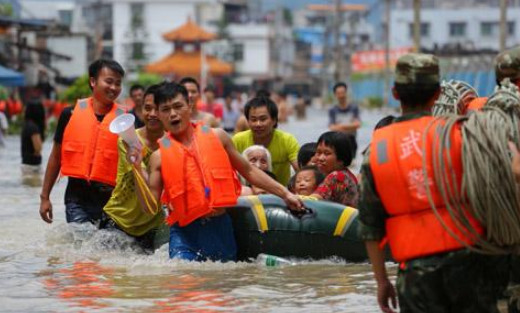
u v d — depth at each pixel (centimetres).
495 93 1118
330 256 1705
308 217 1703
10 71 7844
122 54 19875
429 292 1009
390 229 1031
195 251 1683
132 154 1672
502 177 1002
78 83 7900
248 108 2122
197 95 2548
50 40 13412
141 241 1880
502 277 1059
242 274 1595
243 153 1967
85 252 1845
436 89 1050
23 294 1453
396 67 1063
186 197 1652
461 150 1010
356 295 1431
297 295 1435
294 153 2133
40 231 2116
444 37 19550
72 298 1420
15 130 7231
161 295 1435
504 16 8038
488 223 1004
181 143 1669
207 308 1348
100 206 1962
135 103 2861
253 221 1708
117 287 1498
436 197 1007
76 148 1944
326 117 12575
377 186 1028
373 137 1048
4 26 9262
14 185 3228
